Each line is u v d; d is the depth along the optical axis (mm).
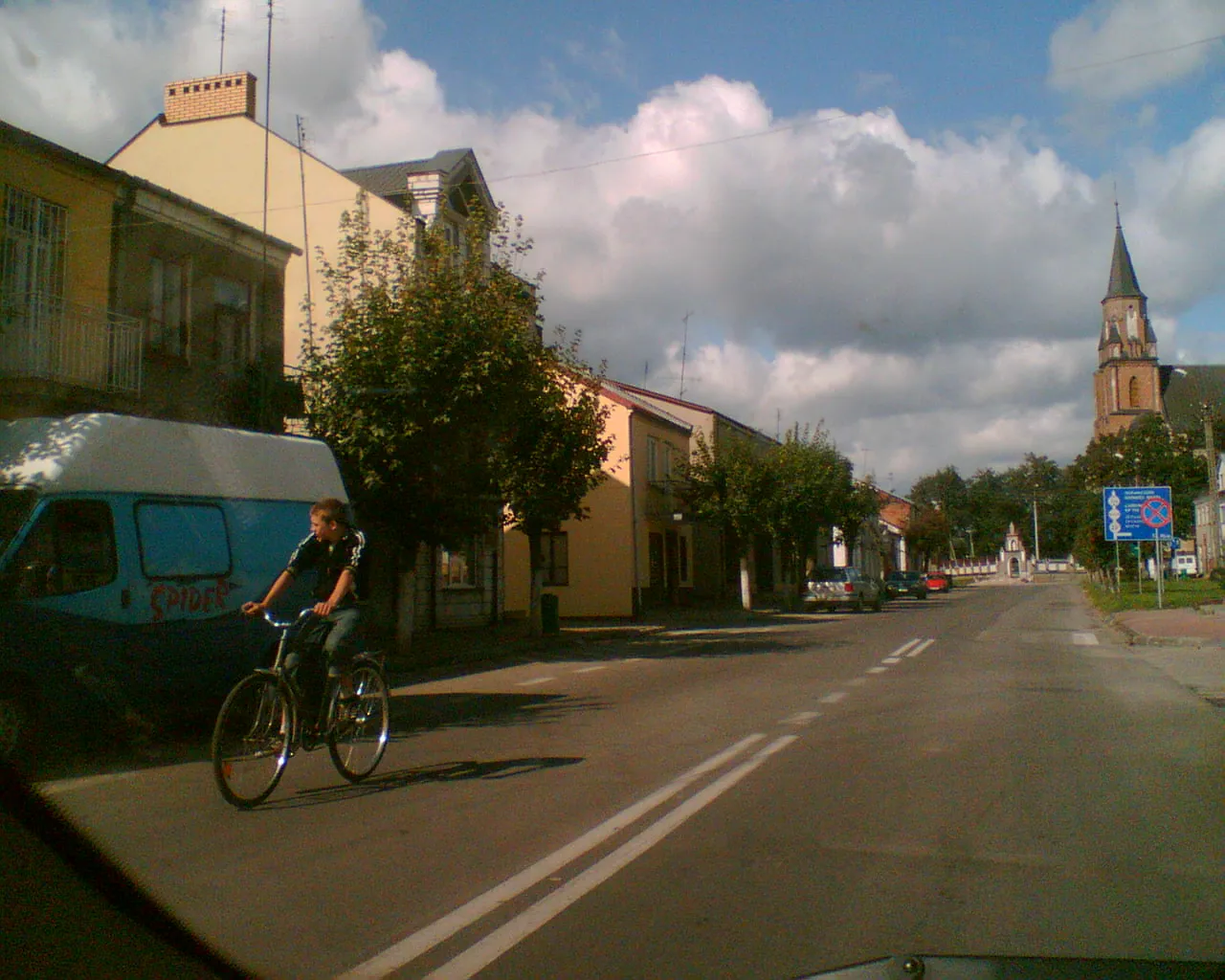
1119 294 107625
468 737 9945
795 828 6512
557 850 6000
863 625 28875
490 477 19203
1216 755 8875
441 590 25812
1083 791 7508
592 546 34938
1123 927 4770
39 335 14633
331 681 7582
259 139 26391
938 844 6152
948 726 10406
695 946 4547
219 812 6883
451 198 27656
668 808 7031
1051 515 121812
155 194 16906
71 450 8984
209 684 9938
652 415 37781
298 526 11312
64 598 8617
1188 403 104625
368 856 5879
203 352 18078
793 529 40094
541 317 20031
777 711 11562
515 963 4355
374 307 17984
